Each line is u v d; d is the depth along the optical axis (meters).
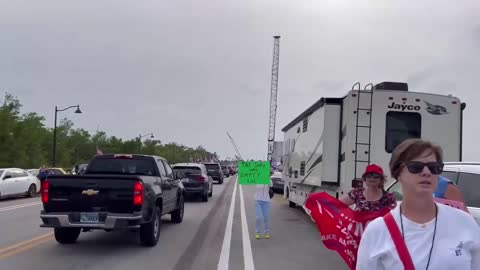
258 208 12.93
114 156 12.62
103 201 10.32
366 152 12.09
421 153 2.59
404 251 2.49
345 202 5.78
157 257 10.02
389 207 5.49
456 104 12.39
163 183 12.59
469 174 7.03
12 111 56.47
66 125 87.38
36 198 26.16
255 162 12.99
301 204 18.14
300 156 17.67
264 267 9.20
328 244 5.53
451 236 2.50
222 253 10.62
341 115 12.91
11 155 54.50
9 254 10.16
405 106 12.22
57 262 9.41
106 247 11.16
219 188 38.38
